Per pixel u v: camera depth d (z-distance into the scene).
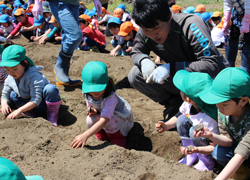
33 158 2.38
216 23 8.31
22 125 2.88
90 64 2.62
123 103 2.95
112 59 5.63
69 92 4.20
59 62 4.38
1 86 3.65
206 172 2.23
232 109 1.94
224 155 2.20
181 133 2.64
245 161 2.17
